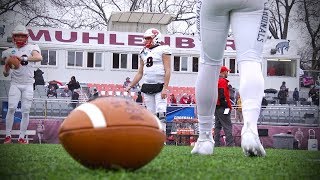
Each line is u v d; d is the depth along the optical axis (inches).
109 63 901.8
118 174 115.6
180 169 139.7
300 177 132.2
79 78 895.7
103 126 117.0
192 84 912.9
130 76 906.1
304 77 1024.2
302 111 770.8
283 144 674.8
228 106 471.8
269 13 204.7
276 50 944.9
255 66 200.2
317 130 698.2
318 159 240.8
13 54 454.0
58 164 156.5
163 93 362.0
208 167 149.9
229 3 197.3
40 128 633.6
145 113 124.6
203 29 207.2
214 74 212.8
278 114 763.4
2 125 664.4
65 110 714.2
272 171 146.1
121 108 121.6
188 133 651.5
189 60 914.7
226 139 476.4
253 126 199.8
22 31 454.6
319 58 1382.9
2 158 192.7
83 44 895.7
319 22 1365.7
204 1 203.9
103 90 894.4
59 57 888.3
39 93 851.4
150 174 121.8
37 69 869.8
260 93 199.9
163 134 127.0
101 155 117.6
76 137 118.3
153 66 361.4
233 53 901.8
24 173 126.3
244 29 199.9
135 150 118.4
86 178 110.2
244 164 168.2
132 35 911.0
